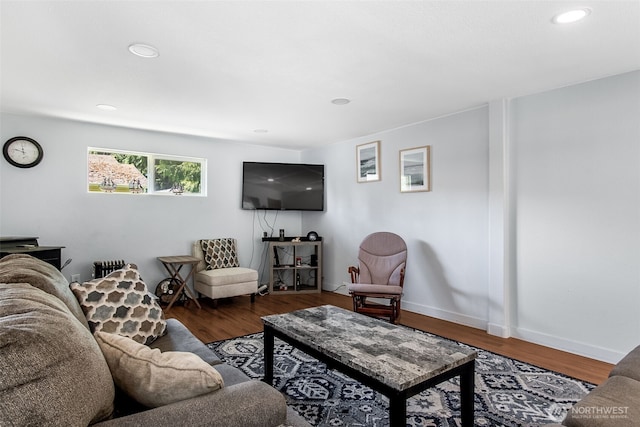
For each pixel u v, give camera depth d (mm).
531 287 3271
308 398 2297
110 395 1058
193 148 5047
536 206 3230
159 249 4770
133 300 2090
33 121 3926
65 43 2188
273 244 5344
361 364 1696
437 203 4043
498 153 3393
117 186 4539
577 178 2984
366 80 2846
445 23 1973
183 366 1146
